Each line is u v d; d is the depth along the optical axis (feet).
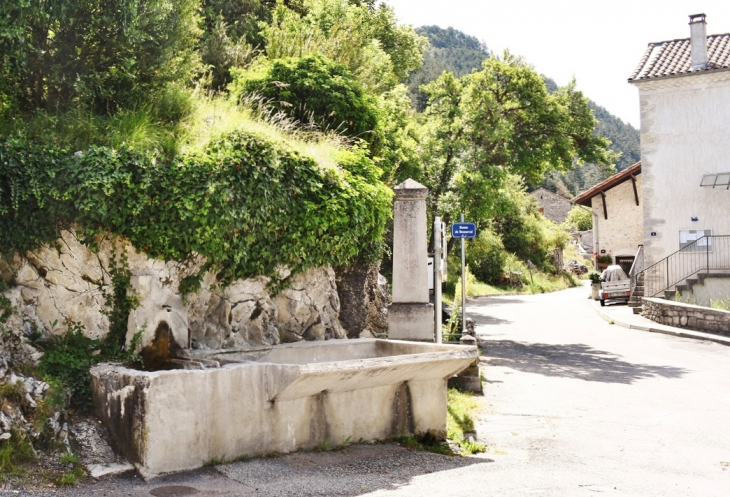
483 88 67.67
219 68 48.49
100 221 22.79
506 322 78.54
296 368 19.83
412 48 105.81
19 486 16.48
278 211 26.53
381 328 40.14
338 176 29.19
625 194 109.29
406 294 34.47
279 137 28.73
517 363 47.60
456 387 35.86
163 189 23.52
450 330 46.32
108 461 18.61
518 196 172.35
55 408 19.13
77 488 16.98
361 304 35.40
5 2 23.45
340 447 22.29
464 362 24.25
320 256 29.07
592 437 27.35
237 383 20.03
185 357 23.27
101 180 22.00
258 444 20.47
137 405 18.47
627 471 22.52
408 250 34.58
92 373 20.48
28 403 18.58
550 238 173.78
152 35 29.12
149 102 28.71
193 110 29.55
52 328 22.00
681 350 55.62
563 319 82.23
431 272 35.14
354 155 33.22
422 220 34.68
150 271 23.54
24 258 21.91
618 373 43.91
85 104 26.66
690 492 20.26
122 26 26.81
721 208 80.64
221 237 24.73
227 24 59.36
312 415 21.79
